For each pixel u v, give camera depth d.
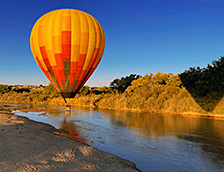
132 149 11.68
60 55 17.23
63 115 28.95
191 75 39.44
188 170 8.66
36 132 13.73
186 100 36.94
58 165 7.47
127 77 59.59
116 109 43.69
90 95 66.38
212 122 23.48
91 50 18.02
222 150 11.69
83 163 8.05
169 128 19.02
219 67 35.38
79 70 18.14
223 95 33.09
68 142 11.42
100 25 19.41
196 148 12.05
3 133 12.20
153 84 46.25
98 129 17.89
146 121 23.89
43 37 17.20
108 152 10.92
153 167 8.88
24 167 6.89
